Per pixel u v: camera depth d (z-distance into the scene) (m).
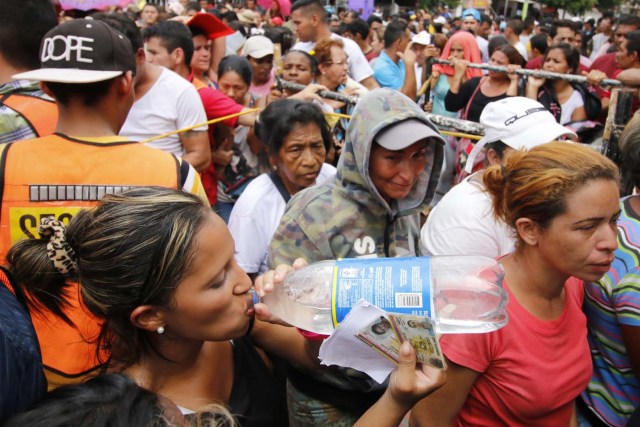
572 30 7.96
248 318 1.20
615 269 1.66
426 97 6.19
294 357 1.53
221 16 9.16
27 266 1.14
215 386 1.30
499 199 1.51
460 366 1.41
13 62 1.97
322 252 1.81
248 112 3.26
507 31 9.98
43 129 1.92
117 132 1.78
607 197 1.31
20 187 1.54
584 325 1.54
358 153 1.75
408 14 15.78
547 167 1.35
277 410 1.44
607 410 1.76
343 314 1.11
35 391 1.04
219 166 3.57
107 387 0.90
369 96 1.77
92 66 1.60
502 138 2.25
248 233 2.36
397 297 1.08
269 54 4.88
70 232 1.12
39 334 1.43
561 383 1.45
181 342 1.19
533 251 1.43
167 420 0.87
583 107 4.42
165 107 3.00
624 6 32.53
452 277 1.28
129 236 1.04
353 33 7.87
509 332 1.41
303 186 2.42
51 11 2.01
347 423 1.81
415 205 1.89
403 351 1.06
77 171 1.58
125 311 1.09
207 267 1.08
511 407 1.46
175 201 1.10
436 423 1.49
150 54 3.65
